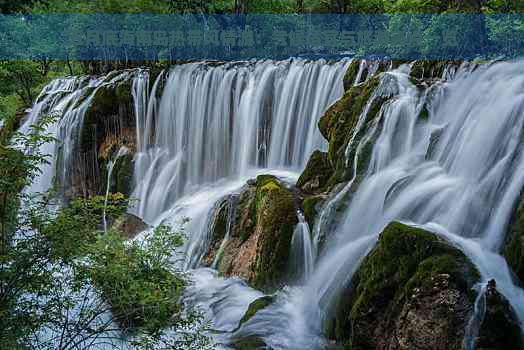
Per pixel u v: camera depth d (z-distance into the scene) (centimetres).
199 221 1202
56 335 618
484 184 770
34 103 2209
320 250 901
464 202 769
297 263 931
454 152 877
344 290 759
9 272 570
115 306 610
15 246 595
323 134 1166
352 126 1074
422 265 623
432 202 809
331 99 1371
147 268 637
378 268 679
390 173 916
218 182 1571
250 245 1027
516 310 585
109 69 2536
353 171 1003
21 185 609
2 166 584
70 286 618
